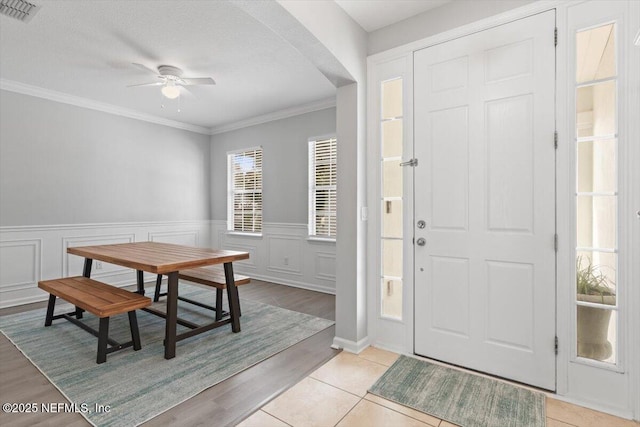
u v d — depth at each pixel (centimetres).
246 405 192
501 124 217
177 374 226
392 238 265
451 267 237
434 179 243
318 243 461
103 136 465
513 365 214
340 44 239
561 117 197
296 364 242
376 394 203
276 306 387
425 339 249
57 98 418
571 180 195
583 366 193
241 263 558
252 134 538
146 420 178
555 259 200
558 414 184
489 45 220
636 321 179
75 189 438
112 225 475
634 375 179
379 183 268
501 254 217
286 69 350
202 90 412
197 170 584
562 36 197
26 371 230
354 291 262
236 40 288
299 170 480
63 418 179
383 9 243
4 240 382
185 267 260
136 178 502
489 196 221
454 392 203
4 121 380
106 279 467
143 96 431
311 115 467
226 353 259
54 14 246
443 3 236
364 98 270
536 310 206
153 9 242
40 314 352
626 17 179
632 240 179
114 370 231
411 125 252
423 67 246
